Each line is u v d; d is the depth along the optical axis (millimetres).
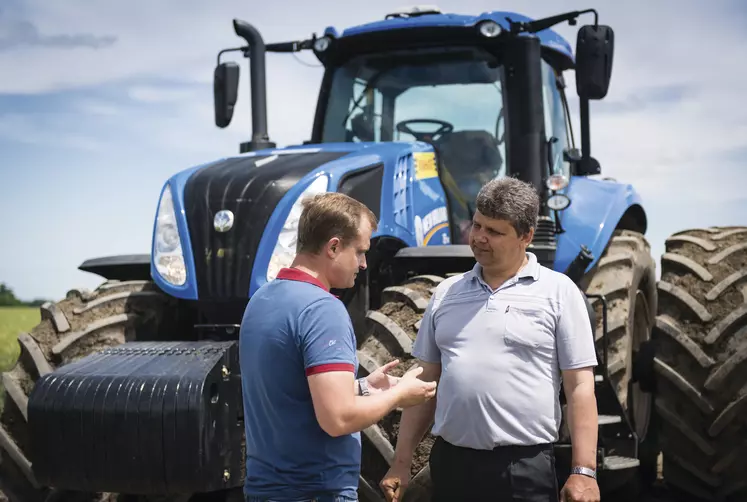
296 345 2494
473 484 2844
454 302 2979
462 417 2852
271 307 2570
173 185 4199
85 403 3314
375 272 4332
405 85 5156
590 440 2793
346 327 2516
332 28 5309
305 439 2500
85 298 4297
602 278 4797
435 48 5152
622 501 4883
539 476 2807
